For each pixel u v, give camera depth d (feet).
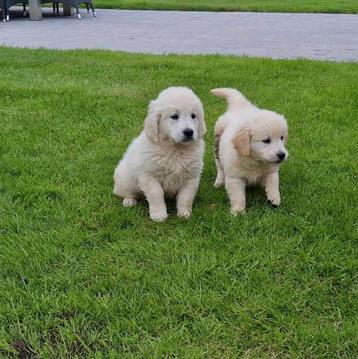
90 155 7.86
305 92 10.31
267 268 5.81
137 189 6.76
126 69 12.01
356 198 6.86
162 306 5.41
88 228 6.40
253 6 26.76
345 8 25.54
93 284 5.67
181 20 22.47
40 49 14.37
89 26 20.21
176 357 5.05
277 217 6.49
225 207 6.77
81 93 10.11
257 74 11.68
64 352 5.10
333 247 6.07
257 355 5.09
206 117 9.16
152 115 6.51
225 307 5.42
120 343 5.16
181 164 6.54
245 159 6.66
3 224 6.37
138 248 6.04
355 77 11.32
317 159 7.80
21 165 7.50
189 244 6.12
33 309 5.40
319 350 5.12
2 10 21.79
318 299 5.52
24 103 9.63
